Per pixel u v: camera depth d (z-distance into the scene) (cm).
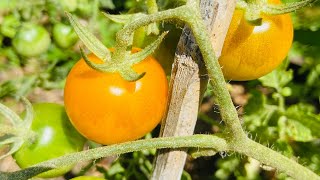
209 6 18
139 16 20
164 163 20
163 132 20
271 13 19
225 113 18
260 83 36
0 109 21
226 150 19
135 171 35
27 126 21
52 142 23
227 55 20
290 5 19
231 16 18
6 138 21
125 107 18
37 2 39
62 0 38
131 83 18
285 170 19
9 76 40
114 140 19
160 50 22
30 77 40
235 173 36
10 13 39
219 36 19
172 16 17
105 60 18
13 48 39
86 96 19
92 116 19
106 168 39
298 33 34
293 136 33
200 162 41
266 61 20
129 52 18
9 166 39
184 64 18
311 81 36
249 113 34
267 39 20
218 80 17
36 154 23
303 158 34
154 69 19
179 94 19
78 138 24
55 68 40
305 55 35
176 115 19
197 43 17
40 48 39
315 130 33
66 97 19
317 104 37
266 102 34
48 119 23
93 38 18
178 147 19
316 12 34
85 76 19
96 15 37
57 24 38
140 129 19
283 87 34
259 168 36
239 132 18
